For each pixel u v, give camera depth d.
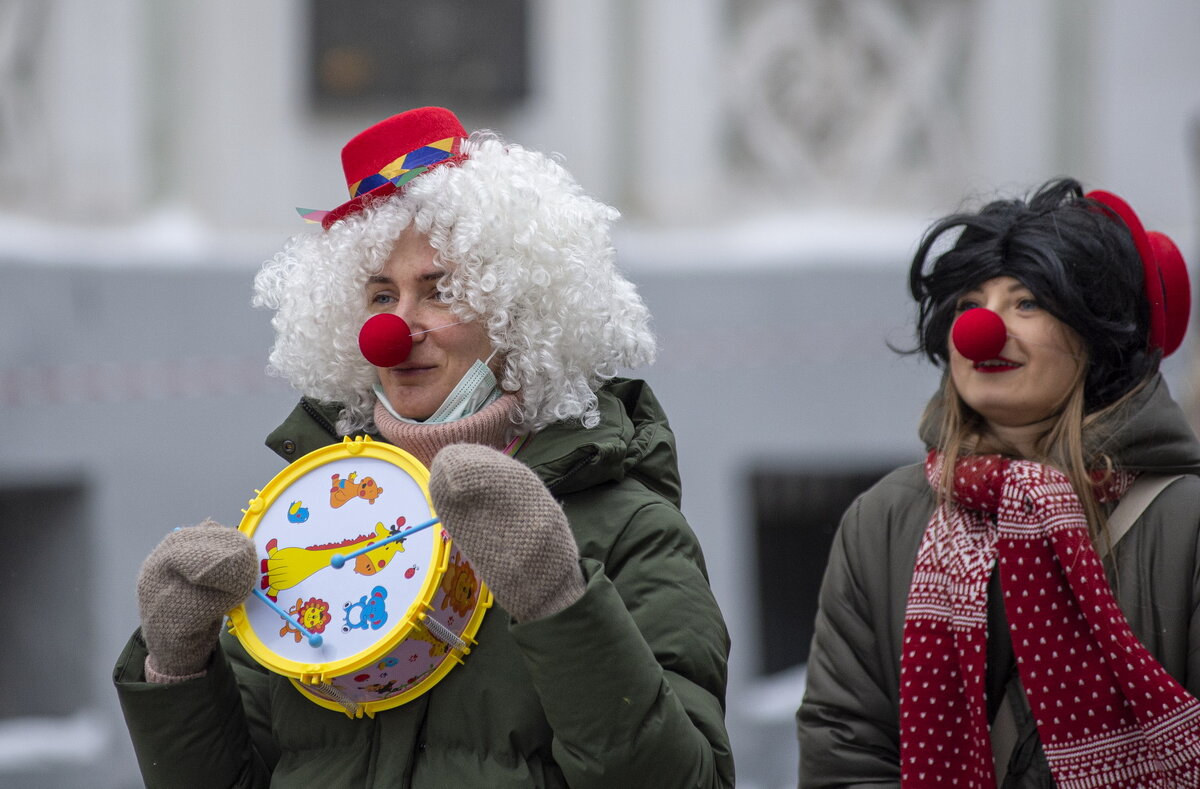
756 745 19.05
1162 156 19.78
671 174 19.75
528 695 6.71
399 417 7.38
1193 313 19.16
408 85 19.78
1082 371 7.90
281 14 19.61
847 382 19.58
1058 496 7.63
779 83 19.97
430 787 6.71
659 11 19.66
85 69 19.27
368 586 6.77
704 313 19.64
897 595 8.11
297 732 7.11
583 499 7.14
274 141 19.64
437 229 7.24
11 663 19.06
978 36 20.03
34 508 19.12
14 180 19.14
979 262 8.04
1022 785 7.70
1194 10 19.67
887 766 8.05
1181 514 7.62
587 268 7.49
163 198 19.56
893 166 20.06
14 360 18.62
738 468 19.58
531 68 19.78
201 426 19.05
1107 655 7.41
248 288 19.27
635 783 6.26
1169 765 7.27
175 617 6.62
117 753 18.70
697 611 6.93
